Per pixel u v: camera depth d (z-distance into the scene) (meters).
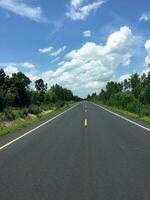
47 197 7.12
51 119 33.19
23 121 32.38
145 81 91.88
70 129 22.20
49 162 10.98
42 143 15.66
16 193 7.42
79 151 13.17
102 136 18.02
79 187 7.90
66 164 10.62
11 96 58.72
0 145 15.11
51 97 96.31
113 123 26.58
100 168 9.97
